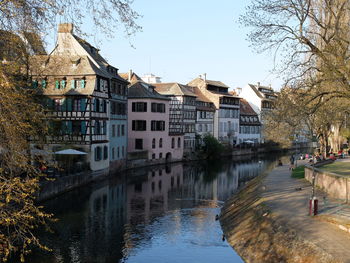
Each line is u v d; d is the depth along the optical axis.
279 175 35.56
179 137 60.28
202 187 35.69
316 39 21.52
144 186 35.41
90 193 30.97
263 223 18.22
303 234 14.86
